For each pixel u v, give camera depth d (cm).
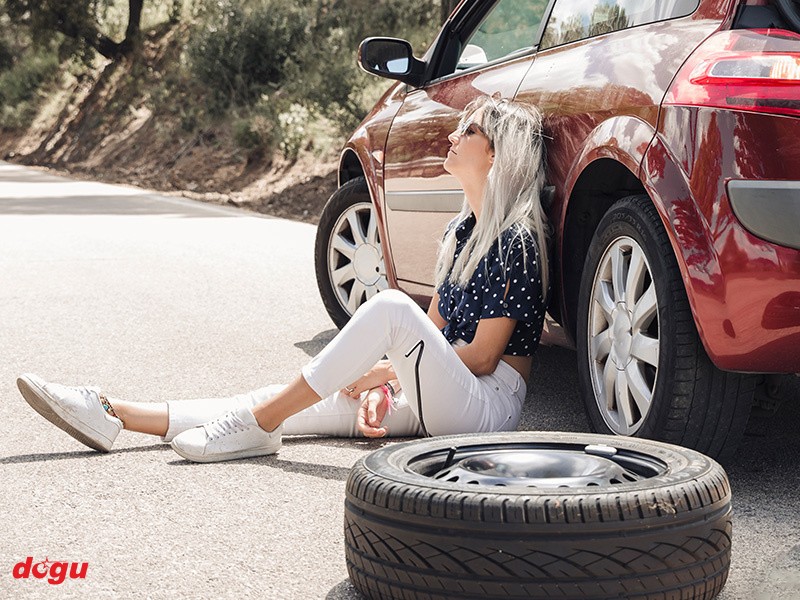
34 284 673
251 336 510
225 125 1866
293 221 1159
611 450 230
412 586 194
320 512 265
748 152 253
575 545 185
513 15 388
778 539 244
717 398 274
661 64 283
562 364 451
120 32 2681
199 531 251
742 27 269
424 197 412
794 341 255
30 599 212
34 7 2523
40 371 434
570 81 322
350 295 501
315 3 1873
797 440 329
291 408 306
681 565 190
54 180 1903
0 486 287
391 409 329
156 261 788
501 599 187
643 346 288
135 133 2228
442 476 219
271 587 218
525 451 229
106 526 255
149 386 407
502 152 316
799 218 248
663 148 273
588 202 324
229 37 1881
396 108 455
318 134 1566
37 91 2767
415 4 1652
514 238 312
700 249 262
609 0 328
